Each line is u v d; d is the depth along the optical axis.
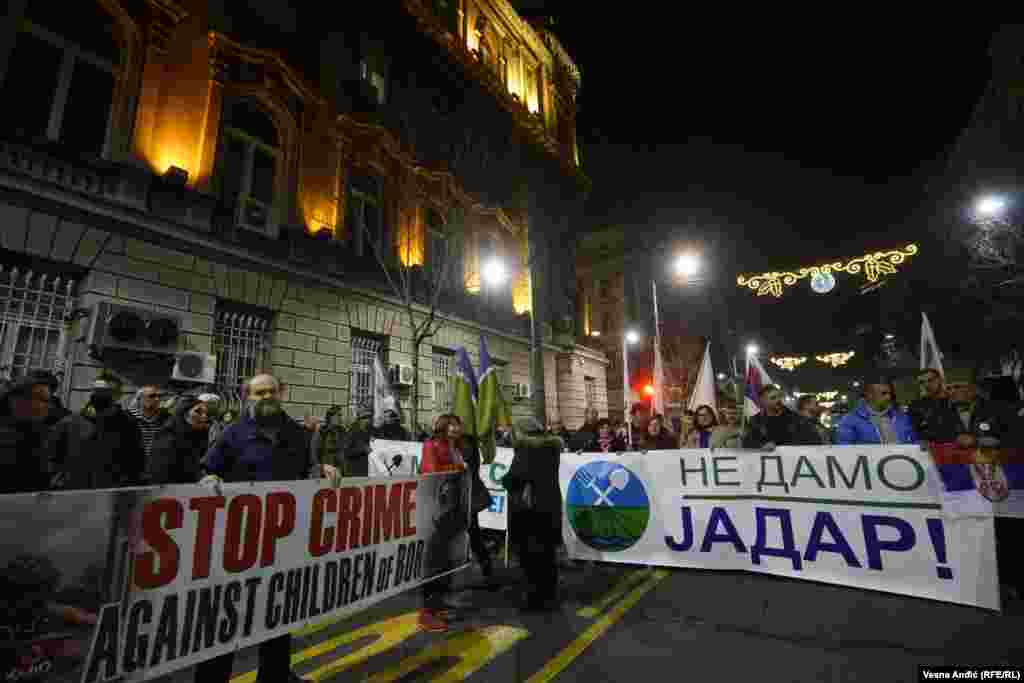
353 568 3.06
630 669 3.08
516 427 4.77
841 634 3.47
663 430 6.57
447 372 14.87
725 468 5.17
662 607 4.17
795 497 4.80
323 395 10.71
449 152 16.83
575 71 27.75
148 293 8.09
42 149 7.23
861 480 4.53
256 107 10.68
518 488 4.51
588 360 23.58
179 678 3.15
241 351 9.55
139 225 7.98
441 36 16.70
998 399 4.81
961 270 15.55
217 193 9.57
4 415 3.01
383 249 13.52
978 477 4.11
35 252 6.95
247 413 3.00
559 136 25.56
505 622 4.00
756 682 2.86
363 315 12.02
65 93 7.81
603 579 5.12
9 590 1.75
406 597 4.75
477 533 5.16
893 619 3.70
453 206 16.48
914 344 23.78
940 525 4.16
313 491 2.87
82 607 1.92
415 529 3.60
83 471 4.12
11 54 7.30
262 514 2.59
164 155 8.84
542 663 3.22
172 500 2.25
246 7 10.62
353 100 13.16
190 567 2.27
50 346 7.19
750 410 6.34
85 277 7.52
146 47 8.78
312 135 11.81
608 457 5.73
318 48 12.37
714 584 4.71
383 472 7.28
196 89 9.48
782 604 4.09
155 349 7.93
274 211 10.74
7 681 1.71
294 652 3.47
